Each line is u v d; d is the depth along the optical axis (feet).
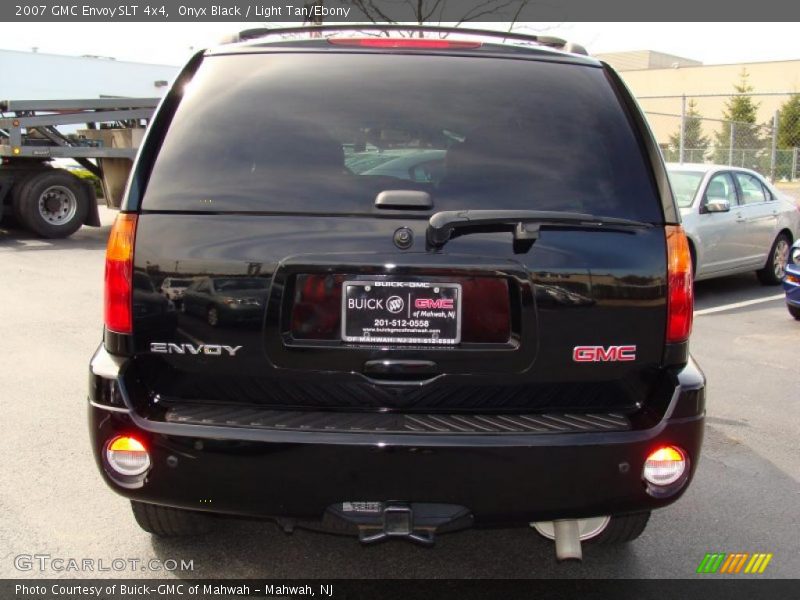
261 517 8.21
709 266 30.01
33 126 41.55
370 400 8.16
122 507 11.90
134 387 8.19
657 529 11.57
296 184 8.16
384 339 8.04
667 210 8.38
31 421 15.43
